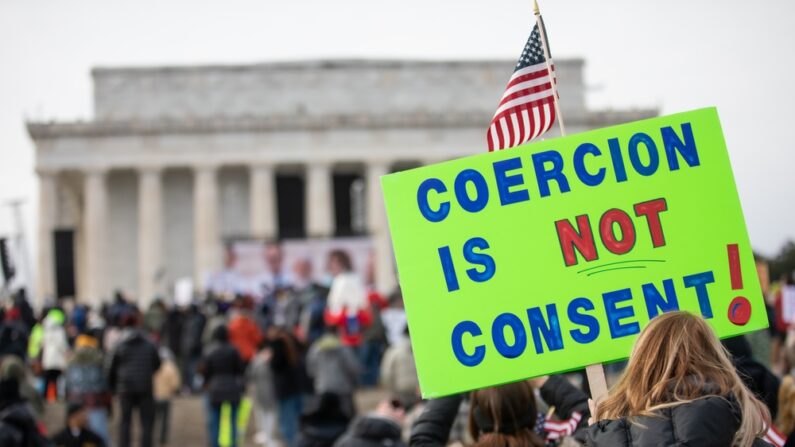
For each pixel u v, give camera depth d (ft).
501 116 74.79
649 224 66.85
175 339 336.08
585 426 70.33
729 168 67.41
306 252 531.09
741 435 50.06
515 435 69.26
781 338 201.98
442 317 67.00
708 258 66.44
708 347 51.98
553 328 66.39
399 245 67.97
